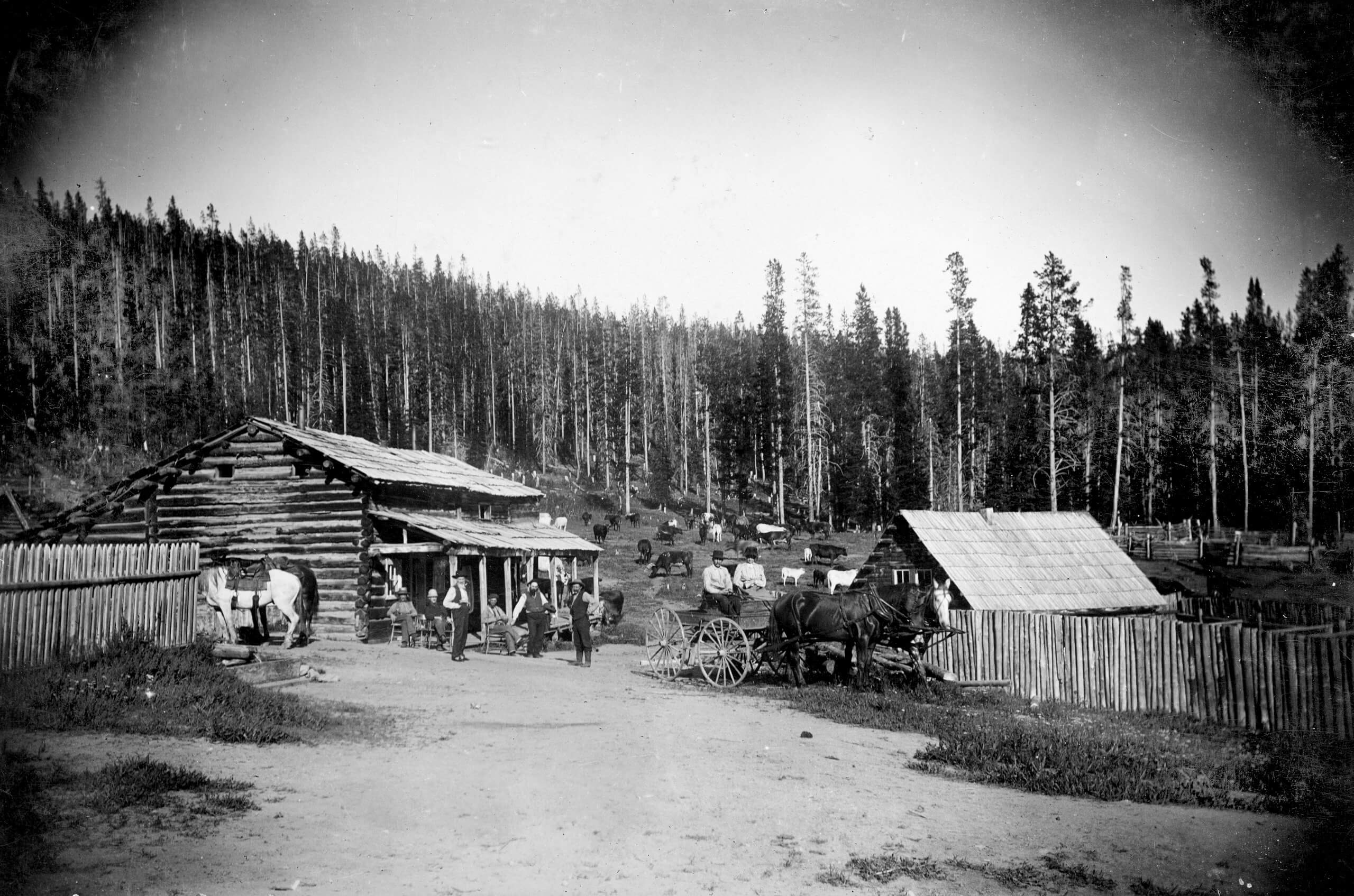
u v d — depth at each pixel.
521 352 119.25
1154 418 47.12
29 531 24.58
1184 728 14.44
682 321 130.62
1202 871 7.77
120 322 62.97
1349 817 9.45
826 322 78.62
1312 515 29.03
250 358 84.94
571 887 6.69
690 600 38.97
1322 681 13.95
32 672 11.77
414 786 9.09
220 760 9.56
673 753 10.96
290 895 6.25
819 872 7.26
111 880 6.33
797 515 80.38
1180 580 31.61
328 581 23.64
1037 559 25.98
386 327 100.06
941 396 65.00
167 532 24.83
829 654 18.86
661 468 95.12
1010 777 10.67
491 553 25.28
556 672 18.80
